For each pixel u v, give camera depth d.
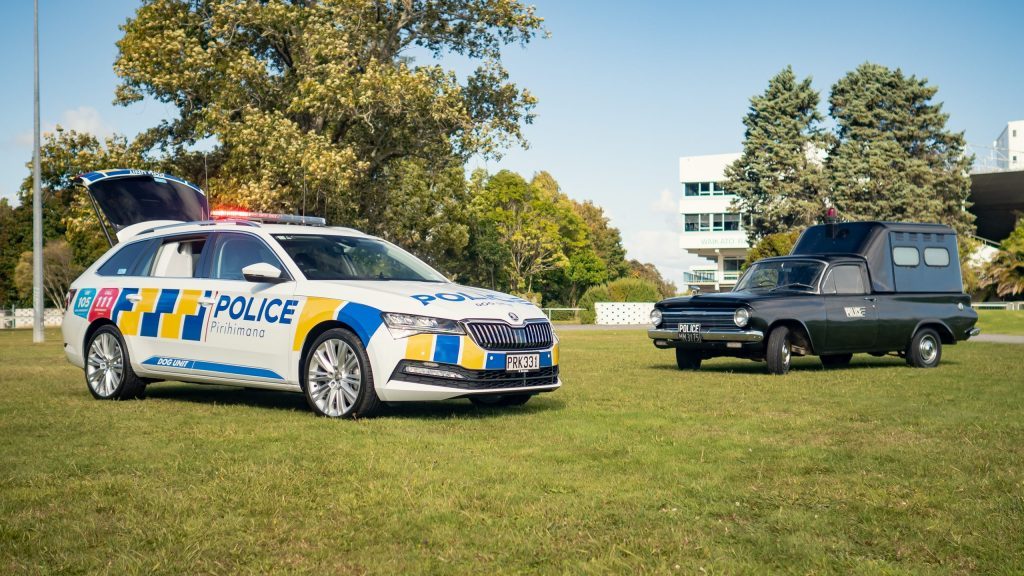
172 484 5.26
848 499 4.93
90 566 3.76
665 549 4.01
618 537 4.19
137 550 3.99
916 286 14.70
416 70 29.81
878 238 14.52
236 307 8.80
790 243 46.34
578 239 76.19
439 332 7.83
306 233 9.24
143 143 31.34
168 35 28.88
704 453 6.30
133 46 29.80
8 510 4.66
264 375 8.55
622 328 38.47
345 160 27.69
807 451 6.38
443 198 50.59
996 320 35.84
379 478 5.41
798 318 13.22
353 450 6.34
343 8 29.39
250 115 28.56
